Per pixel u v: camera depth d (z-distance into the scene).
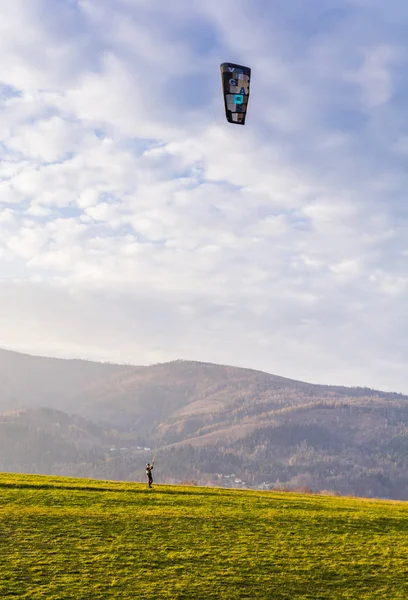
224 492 59.47
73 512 45.84
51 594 31.78
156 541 40.56
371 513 52.03
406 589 34.84
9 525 41.75
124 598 31.84
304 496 61.91
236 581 34.75
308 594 33.66
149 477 59.00
